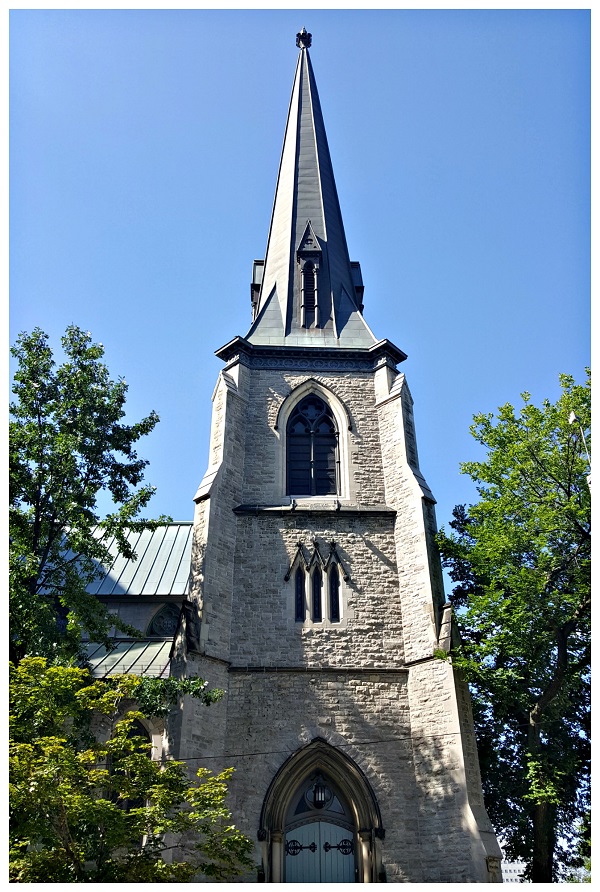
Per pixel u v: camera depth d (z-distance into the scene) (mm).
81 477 27281
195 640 26469
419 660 27266
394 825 24938
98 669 29203
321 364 34562
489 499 30203
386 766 25859
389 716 26750
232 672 27141
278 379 33812
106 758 23391
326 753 26000
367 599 28859
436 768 25359
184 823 20250
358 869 24641
